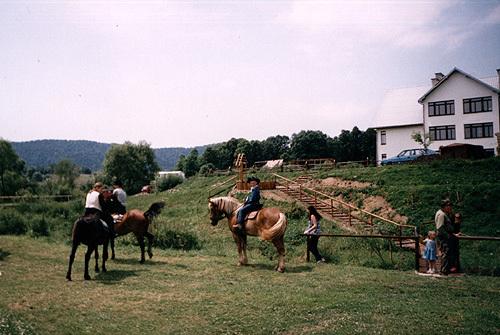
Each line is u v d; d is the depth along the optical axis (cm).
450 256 1230
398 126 5078
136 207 3434
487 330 725
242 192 2880
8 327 695
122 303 894
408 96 5422
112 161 7319
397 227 2045
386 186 2656
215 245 1892
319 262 1441
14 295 931
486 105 4600
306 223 2178
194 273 1216
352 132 9006
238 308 863
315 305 879
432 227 2016
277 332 738
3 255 1453
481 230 1905
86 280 1103
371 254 1552
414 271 1288
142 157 7675
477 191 2239
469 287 1045
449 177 2691
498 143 3750
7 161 6675
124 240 1812
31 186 6769
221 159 9788
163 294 967
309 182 3105
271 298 930
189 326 763
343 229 2081
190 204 3150
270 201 2627
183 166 10344
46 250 1591
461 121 4709
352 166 4009
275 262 1430
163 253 1612
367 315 811
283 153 9350
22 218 2245
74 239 1103
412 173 2870
